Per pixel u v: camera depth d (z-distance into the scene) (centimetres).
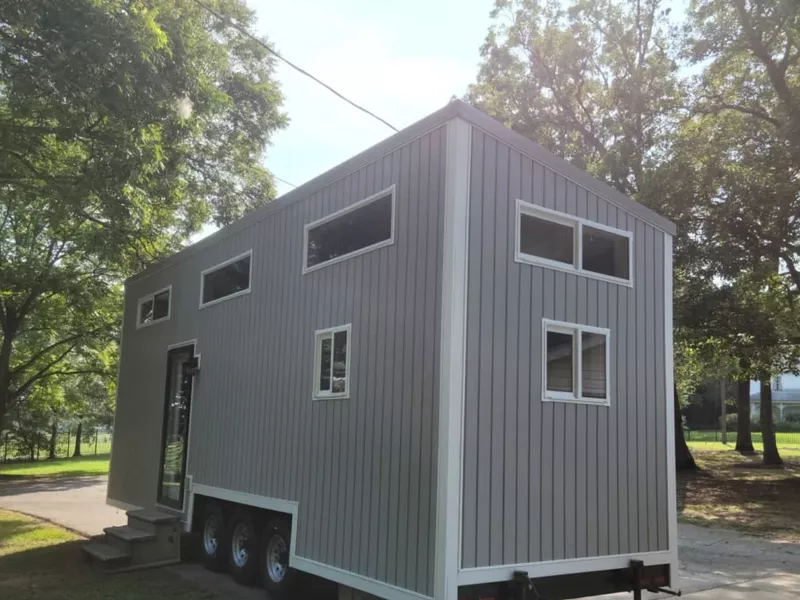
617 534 632
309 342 721
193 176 1773
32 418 3002
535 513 569
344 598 620
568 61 2025
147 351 1164
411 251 593
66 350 2380
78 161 985
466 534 520
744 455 3034
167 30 902
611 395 654
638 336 692
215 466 884
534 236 616
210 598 724
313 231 748
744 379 2438
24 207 1304
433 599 508
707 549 1063
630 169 1747
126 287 1307
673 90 1752
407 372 575
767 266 1567
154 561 887
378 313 623
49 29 746
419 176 597
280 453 745
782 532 1220
